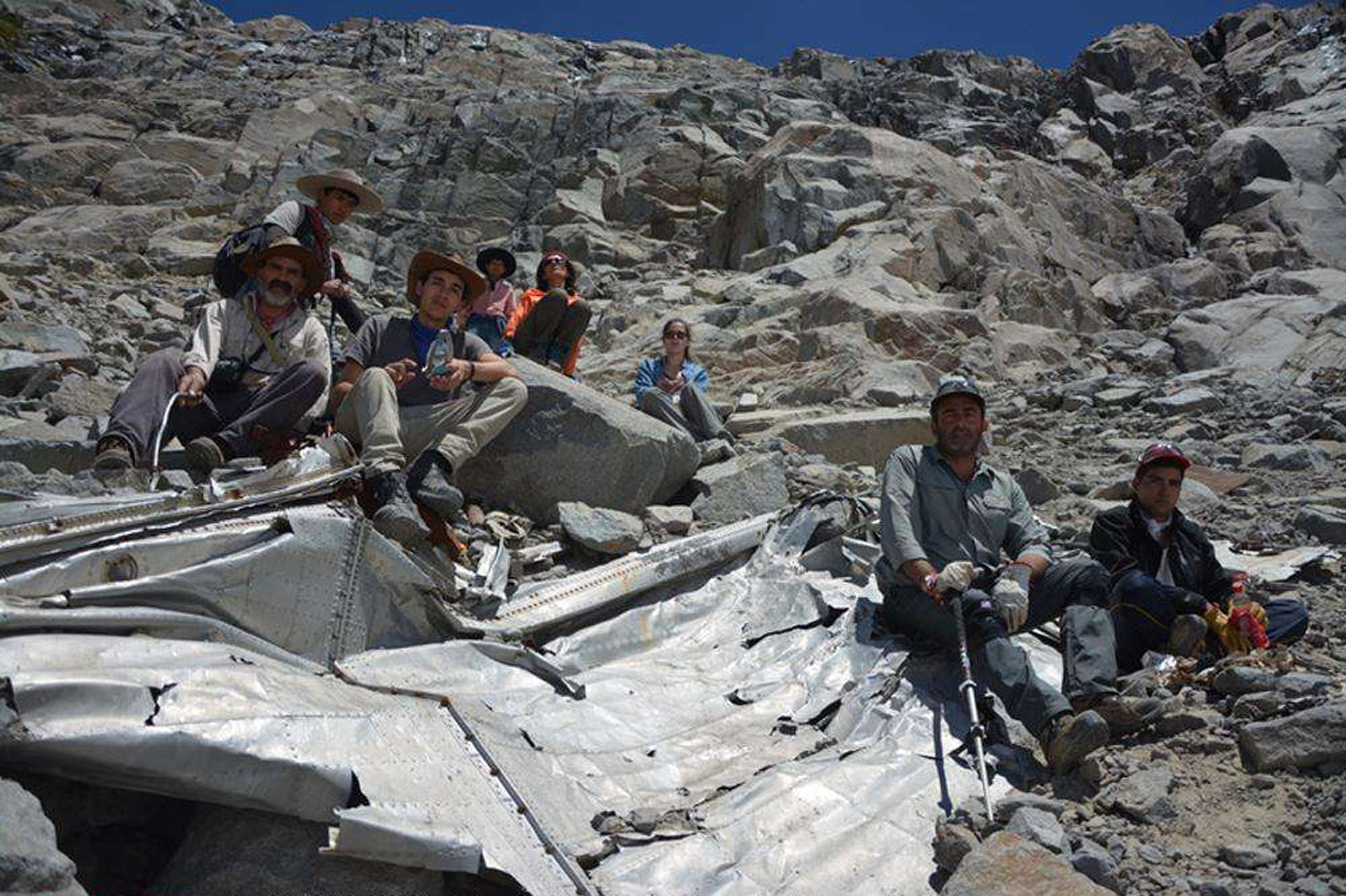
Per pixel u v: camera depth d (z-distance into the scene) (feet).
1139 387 39.60
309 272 20.70
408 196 73.77
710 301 52.95
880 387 38.47
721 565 19.40
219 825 10.80
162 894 10.35
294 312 20.70
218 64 94.94
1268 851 11.46
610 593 17.83
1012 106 92.38
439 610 15.57
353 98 85.46
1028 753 13.88
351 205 24.66
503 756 12.41
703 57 110.32
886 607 16.62
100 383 28.73
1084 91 92.27
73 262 51.62
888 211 56.85
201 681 11.37
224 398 20.10
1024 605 14.90
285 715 11.27
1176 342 46.21
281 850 10.55
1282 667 14.87
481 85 92.84
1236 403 37.14
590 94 86.22
